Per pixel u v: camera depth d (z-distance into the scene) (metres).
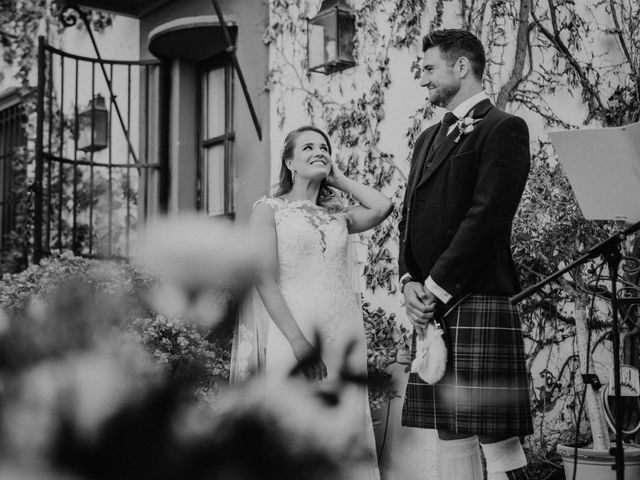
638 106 4.64
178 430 0.39
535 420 4.16
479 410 1.68
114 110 6.25
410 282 2.89
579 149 2.72
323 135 3.40
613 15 4.64
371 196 3.50
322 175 3.36
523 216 4.15
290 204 3.27
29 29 7.01
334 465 0.41
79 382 0.38
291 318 2.97
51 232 6.61
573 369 4.32
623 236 2.50
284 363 0.48
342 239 3.29
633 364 4.39
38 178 5.28
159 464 0.38
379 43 4.36
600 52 4.60
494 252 2.81
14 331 0.40
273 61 4.93
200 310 0.47
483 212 2.69
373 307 4.23
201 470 0.39
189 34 5.37
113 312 0.44
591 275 4.23
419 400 2.83
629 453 3.44
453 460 2.85
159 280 0.46
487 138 2.79
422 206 2.89
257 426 0.40
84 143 6.22
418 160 3.06
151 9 5.89
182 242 0.46
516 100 4.30
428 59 2.98
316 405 0.44
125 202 6.12
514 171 2.74
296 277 3.17
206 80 5.79
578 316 4.03
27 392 0.38
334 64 4.47
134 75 6.12
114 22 6.29
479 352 2.72
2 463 0.36
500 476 2.77
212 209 5.68
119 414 0.38
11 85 7.34
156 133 5.88
